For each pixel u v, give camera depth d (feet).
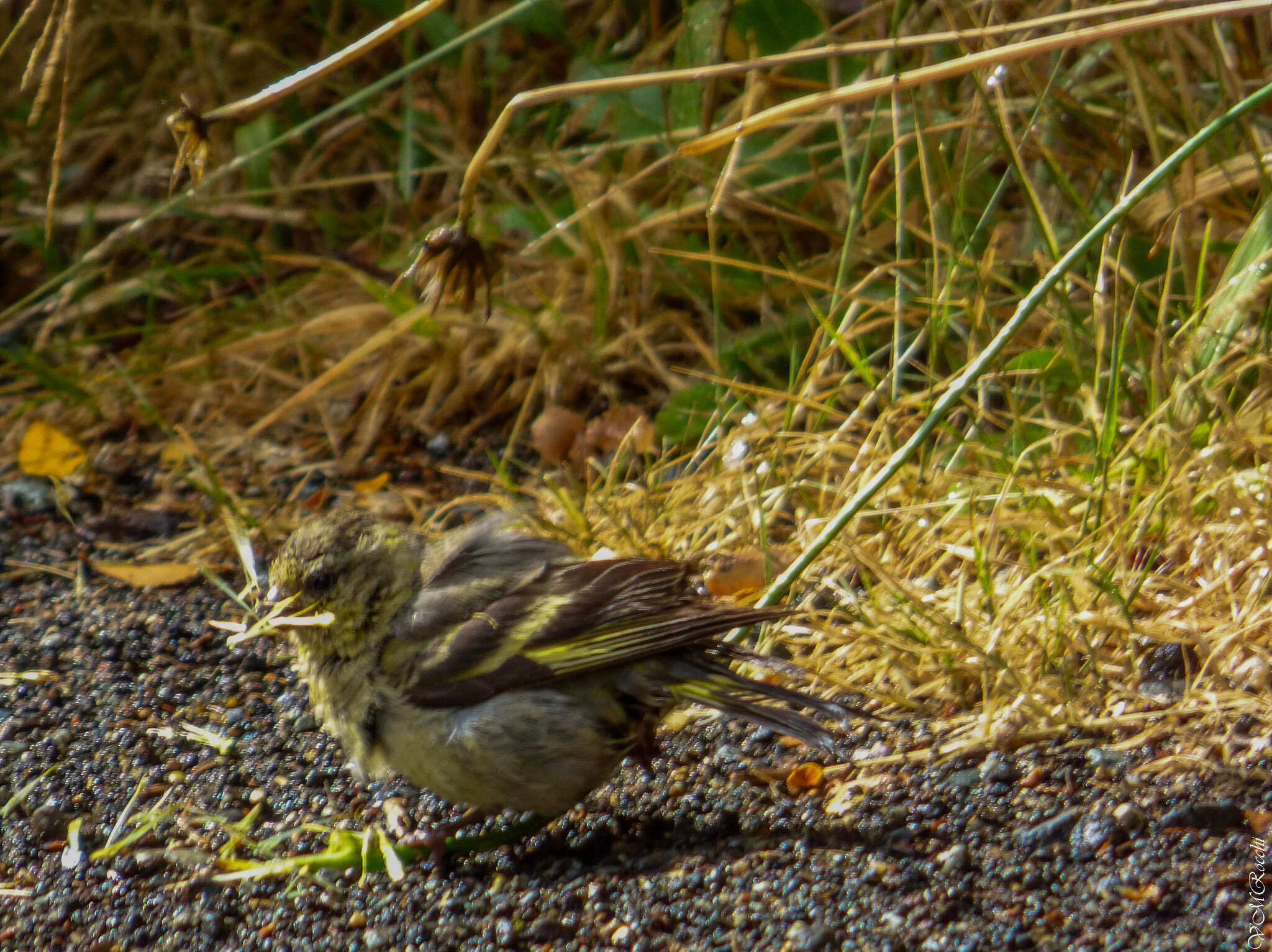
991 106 36.65
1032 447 29.84
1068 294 33.99
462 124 47.52
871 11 38.27
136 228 42.45
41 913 23.45
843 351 33.24
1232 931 19.39
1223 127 26.27
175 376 44.11
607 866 23.15
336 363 44.04
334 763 27.58
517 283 42.52
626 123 43.29
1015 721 24.72
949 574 29.96
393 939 21.80
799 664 27.58
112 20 52.54
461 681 22.86
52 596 35.32
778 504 31.78
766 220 41.91
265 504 38.42
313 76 27.09
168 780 27.27
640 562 23.67
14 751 28.32
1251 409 30.32
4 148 52.80
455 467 39.96
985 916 20.49
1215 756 23.25
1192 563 27.30
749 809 24.18
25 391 45.91
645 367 41.19
